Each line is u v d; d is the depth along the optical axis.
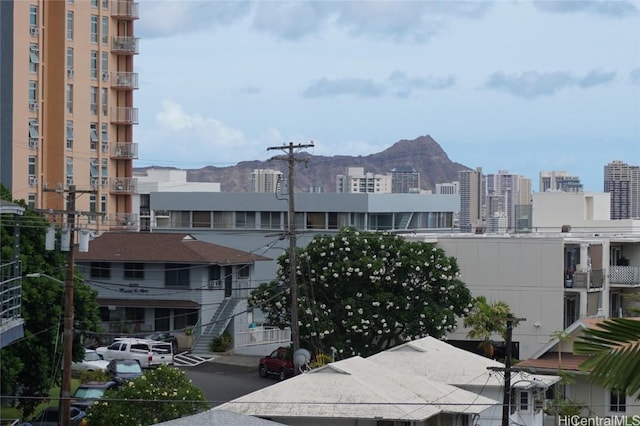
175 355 73.44
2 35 94.75
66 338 36.62
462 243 69.69
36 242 49.28
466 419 40.03
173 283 77.88
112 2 104.25
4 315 36.06
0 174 93.94
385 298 60.53
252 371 67.38
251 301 63.69
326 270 61.03
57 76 99.38
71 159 100.56
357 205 94.69
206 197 97.62
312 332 60.28
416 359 46.84
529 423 46.00
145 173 140.62
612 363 10.60
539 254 68.25
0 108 93.88
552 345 51.00
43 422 44.56
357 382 37.00
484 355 65.31
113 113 105.00
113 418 37.50
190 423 26.38
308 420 35.47
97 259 77.81
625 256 77.25
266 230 96.25
